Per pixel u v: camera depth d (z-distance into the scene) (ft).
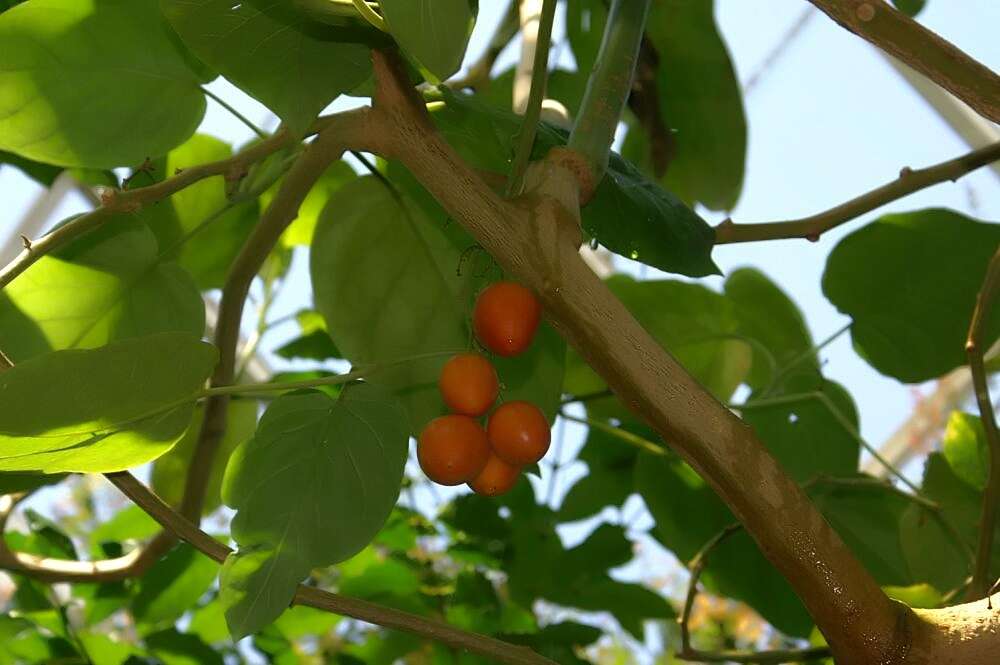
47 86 5.26
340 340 5.69
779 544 4.20
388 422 4.85
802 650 5.86
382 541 6.58
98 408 4.45
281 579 4.60
